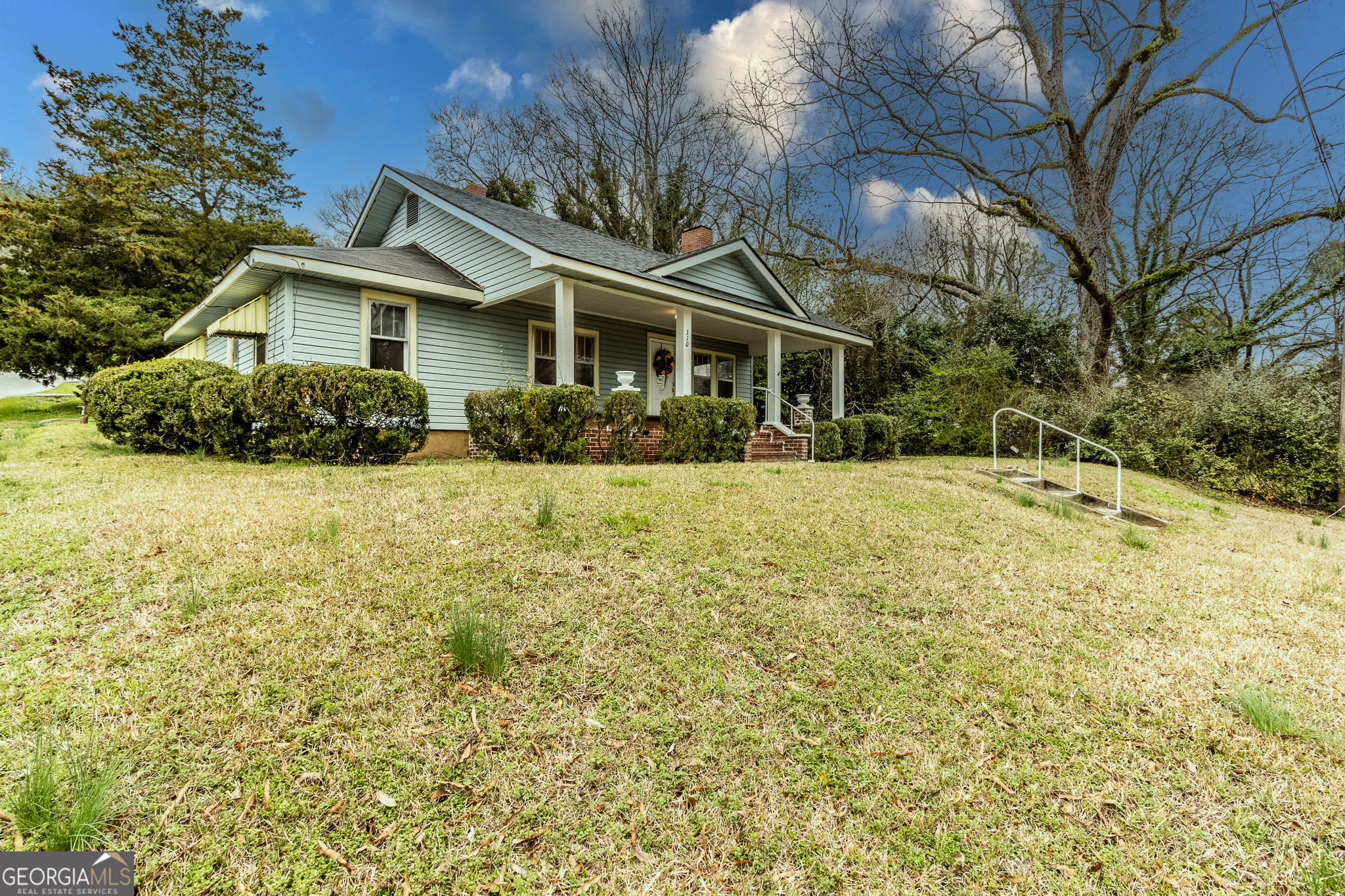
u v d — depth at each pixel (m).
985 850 1.96
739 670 2.82
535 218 12.91
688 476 6.86
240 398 7.24
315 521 4.04
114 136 18.44
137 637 2.57
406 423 7.59
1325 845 2.04
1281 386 11.96
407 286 9.71
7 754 1.90
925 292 18.80
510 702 2.43
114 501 4.34
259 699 2.26
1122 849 1.99
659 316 13.09
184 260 18.03
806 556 4.25
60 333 14.98
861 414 17.81
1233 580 4.96
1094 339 16.62
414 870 1.71
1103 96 15.35
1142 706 2.80
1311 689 3.10
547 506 4.34
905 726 2.54
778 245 22.47
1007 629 3.51
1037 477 8.92
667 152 25.78
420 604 3.04
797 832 1.97
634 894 1.71
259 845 1.73
